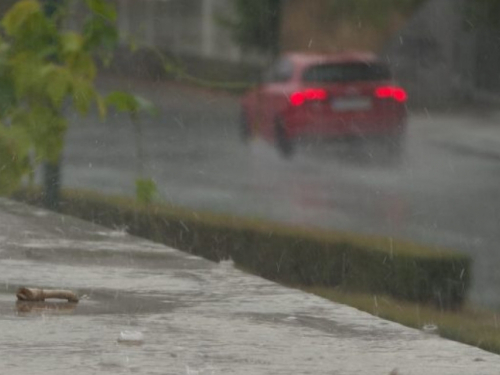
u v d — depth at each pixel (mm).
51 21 12648
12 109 12641
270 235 23594
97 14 12805
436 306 22078
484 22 65312
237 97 52781
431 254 23000
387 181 45750
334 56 54406
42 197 20391
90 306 13375
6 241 17406
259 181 44094
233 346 11633
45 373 10391
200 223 22891
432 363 11164
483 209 38531
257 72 74812
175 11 77500
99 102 12930
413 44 67312
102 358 10961
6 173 12734
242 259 22938
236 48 77188
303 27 76250
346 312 13406
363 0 72062
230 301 13875
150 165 36750
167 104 46531
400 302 21516
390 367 10969
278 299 14062
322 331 12422
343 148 52250
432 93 63594
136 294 14156
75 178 29672
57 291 13617
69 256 16516
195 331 12242
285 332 12305
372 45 71312
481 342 17734
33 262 15992
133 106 13156
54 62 12750
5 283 14547
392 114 54000
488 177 46125
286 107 52531
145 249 17391
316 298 14188
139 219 21031
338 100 52969
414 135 56188
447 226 34781
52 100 12625
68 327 12227
